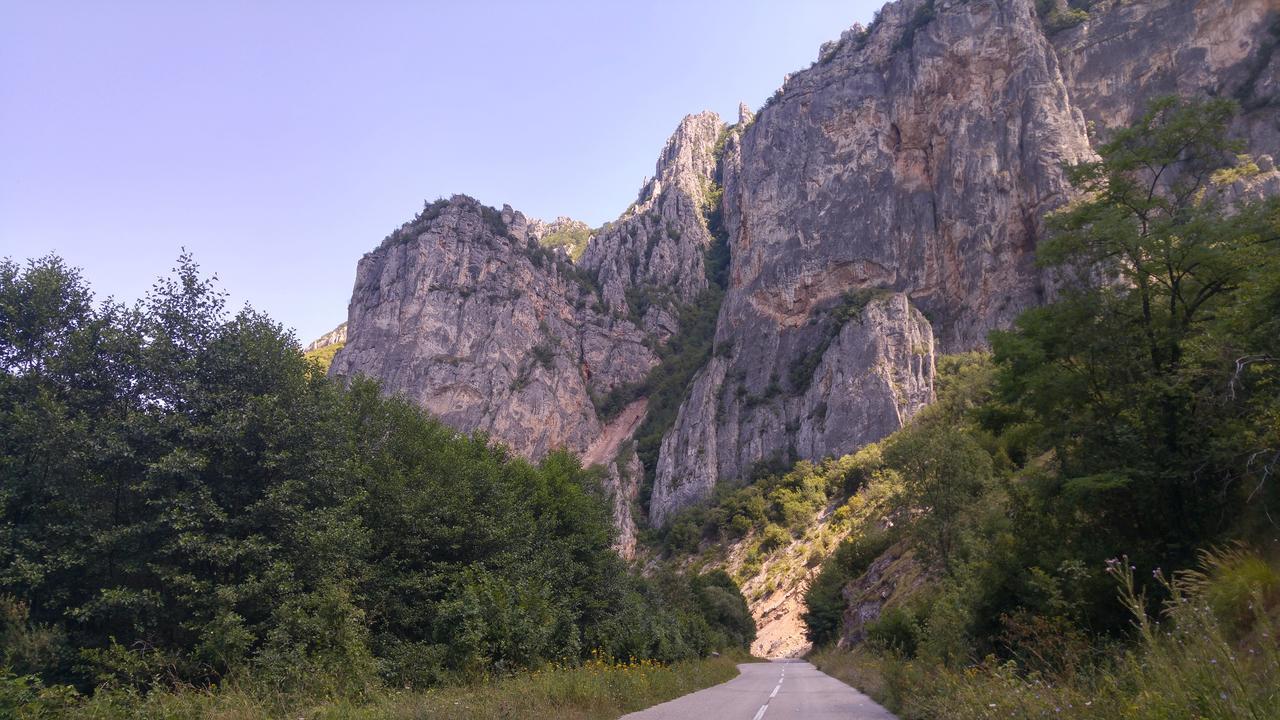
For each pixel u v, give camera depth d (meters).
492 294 146.50
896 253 113.75
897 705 14.95
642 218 192.75
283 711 11.08
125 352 15.54
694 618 41.78
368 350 138.00
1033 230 98.38
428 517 20.80
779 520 96.94
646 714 14.42
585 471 34.22
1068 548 13.44
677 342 168.38
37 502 14.52
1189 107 14.34
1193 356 11.61
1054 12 113.19
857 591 53.59
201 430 15.08
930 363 98.50
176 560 14.84
